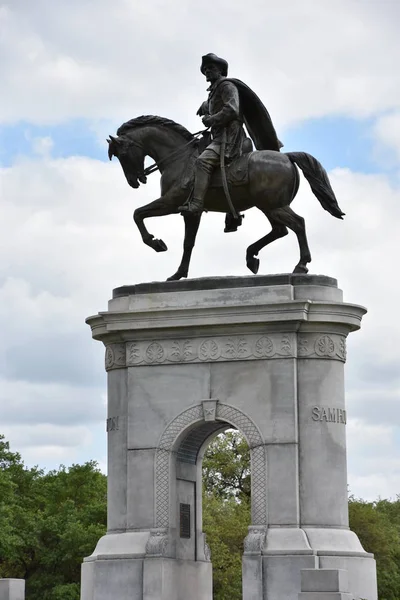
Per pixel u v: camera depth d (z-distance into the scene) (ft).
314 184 116.16
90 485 321.32
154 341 115.44
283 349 112.06
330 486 111.34
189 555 117.08
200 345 114.21
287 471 110.73
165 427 114.21
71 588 269.23
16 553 277.03
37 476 341.00
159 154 119.65
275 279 113.80
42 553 283.59
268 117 117.60
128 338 116.06
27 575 288.71
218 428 119.75
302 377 112.37
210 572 120.88
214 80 118.83
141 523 113.70
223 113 115.34
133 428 115.14
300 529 109.70
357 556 109.70
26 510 309.22
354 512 305.32
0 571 288.10
